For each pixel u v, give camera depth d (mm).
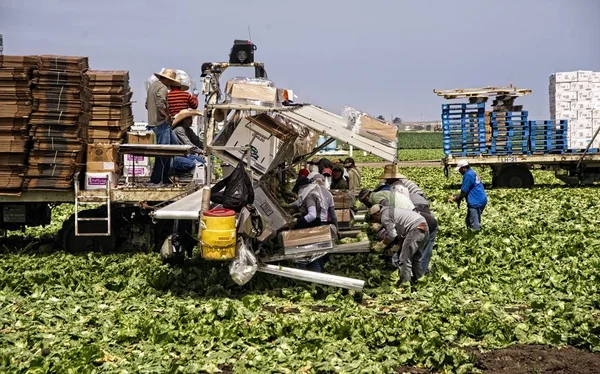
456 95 34406
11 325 10633
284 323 10211
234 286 13195
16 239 18906
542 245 16500
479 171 50219
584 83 40156
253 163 13008
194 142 17609
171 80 17344
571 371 8906
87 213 16766
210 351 9367
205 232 12102
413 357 9148
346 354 9125
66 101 15922
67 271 14422
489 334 10117
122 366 8773
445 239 17781
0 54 15695
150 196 16219
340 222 15289
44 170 16000
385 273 14461
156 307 11789
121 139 17375
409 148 100312
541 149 34562
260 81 13617
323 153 29766
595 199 28047
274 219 13195
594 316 10945
